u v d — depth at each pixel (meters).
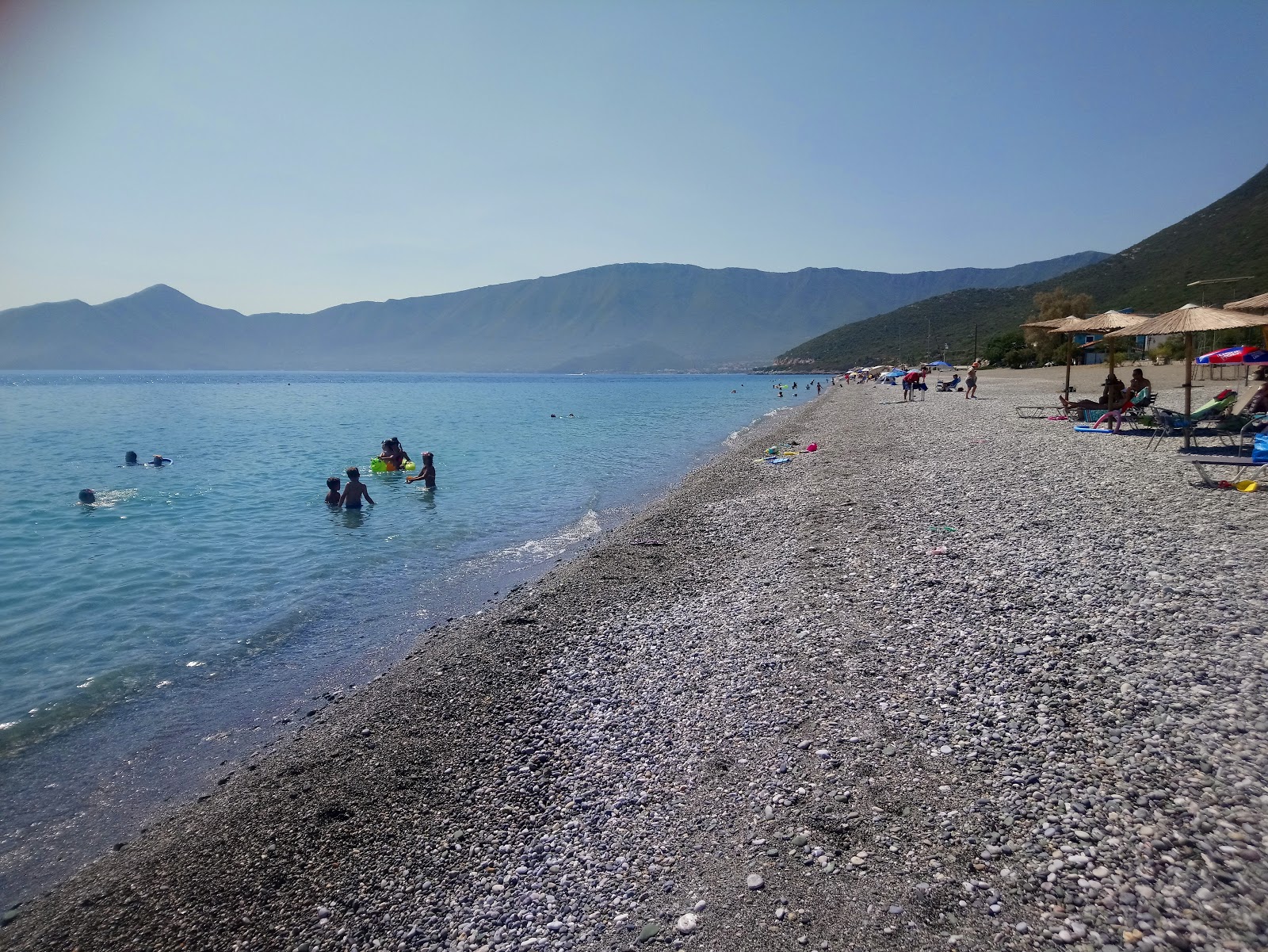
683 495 17.33
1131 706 5.00
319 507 17.30
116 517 16.12
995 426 24.56
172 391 114.31
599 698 6.54
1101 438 18.80
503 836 4.70
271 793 5.42
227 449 30.52
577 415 55.88
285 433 39.19
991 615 7.01
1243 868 3.46
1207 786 4.07
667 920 3.80
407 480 21.20
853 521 12.09
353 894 4.29
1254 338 48.91
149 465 25.22
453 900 4.16
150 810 5.41
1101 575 7.65
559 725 6.12
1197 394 27.94
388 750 5.95
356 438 36.25
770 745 5.32
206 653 8.48
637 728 5.88
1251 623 6.00
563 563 12.01
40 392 103.31
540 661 7.55
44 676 7.86
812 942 3.52
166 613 9.83
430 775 5.50
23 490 19.70
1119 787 4.21
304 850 4.73
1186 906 3.31
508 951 3.74
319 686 7.57
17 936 4.20
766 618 7.92
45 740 6.54
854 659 6.51
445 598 10.42
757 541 11.78
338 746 6.08
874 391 66.25
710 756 5.30
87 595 10.54
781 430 34.56
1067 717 5.01
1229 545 8.16
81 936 4.16
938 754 4.87
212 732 6.62
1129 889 3.47
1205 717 4.73
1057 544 9.07
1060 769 4.47
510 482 21.31
